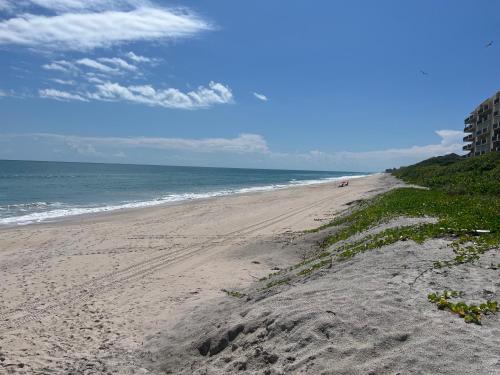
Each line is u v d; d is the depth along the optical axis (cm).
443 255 857
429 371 446
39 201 3850
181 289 1155
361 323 574
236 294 1048
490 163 3525
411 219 1406
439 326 536
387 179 6656
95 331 872
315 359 524
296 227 2173
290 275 1059
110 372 691
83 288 1171
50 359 745
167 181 8206
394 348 507
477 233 1012
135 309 998
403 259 871
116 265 1438
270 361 570
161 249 1703
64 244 1812
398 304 621
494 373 424
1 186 5488
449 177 3625
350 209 2608
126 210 3105
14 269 1391
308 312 637
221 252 1636
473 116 7775
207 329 784
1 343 815
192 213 2861
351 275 835
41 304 1038
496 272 728
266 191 5325
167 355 745
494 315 558
